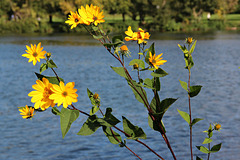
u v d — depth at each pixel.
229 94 16.89
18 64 31.70
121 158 9.05
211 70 26.05
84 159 9.08
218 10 73.44
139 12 70.06
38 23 73.19
